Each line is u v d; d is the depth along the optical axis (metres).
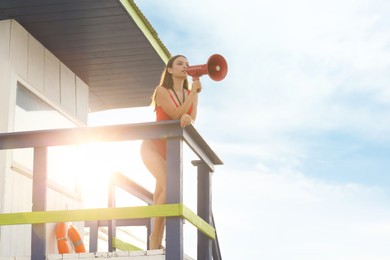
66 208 8.93
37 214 5.41
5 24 8.00
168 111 5.52
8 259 5.70
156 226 5.71
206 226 5.85
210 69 5.40
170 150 5.14
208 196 6.07
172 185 5.10
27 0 7.66
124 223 9.18
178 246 5.05
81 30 8.45
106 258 5.41
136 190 8.90
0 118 7.61
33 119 8.44
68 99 9.48
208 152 5.94
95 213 5.29
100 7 7.88
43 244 5.42
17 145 5.51
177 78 5.71
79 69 9.66
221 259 6.57
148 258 5.33
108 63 9.49
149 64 9.59
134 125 5.18
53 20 8.16
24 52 8.23
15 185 7.60
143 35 8.67
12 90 7.80
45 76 8.78
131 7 8.16
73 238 8.29
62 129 5.40
